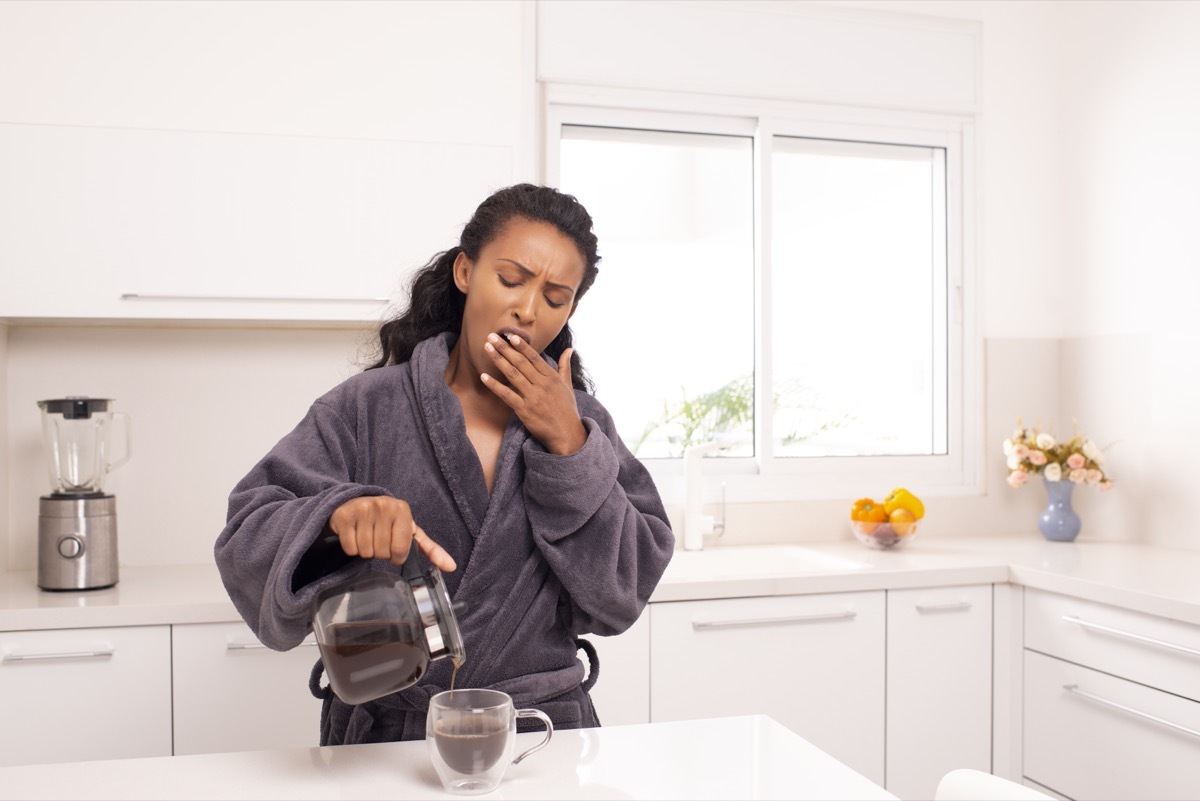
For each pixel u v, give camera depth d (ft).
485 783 2.81
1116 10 8.78
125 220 6.57
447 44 7.29
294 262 6.82
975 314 9.38
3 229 6.41
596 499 3.48
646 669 6.77
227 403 7.74
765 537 8.80
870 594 7.20
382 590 2.81
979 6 9.32
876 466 9.22
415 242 7.00
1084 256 9.21
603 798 2.80
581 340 8.83
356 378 3.86
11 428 7.38
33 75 6.66
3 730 5.87
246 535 3.13
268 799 2.78
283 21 7.06
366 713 3.55
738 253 9.14
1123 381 8.77
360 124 7.14
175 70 6.88
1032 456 8.69
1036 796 3.02
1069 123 9.37
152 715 6.06
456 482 3.64
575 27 8.36
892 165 9.52
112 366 7.55
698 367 9.05
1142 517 8.63
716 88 8.67
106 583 6.56
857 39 9.02
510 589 3.60
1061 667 7.02
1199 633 5.90
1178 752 6.05
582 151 8.80
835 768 3.04
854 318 9.42
